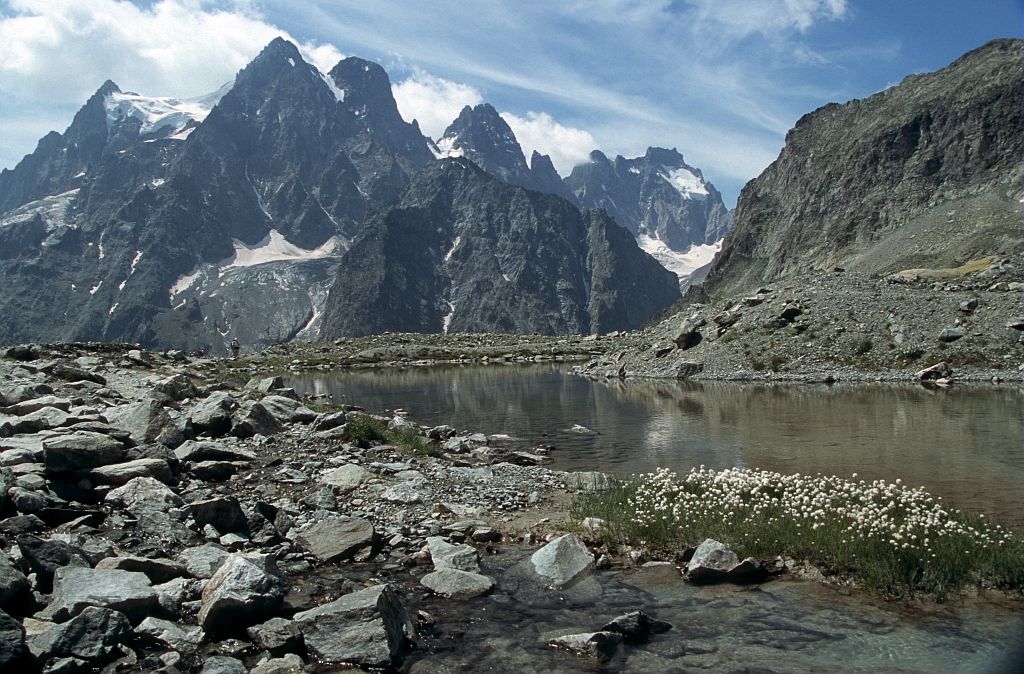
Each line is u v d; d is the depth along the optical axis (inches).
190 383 1390.3
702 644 416.2
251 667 378.0
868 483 780.0
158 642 389.1
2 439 685.9
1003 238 5580.7
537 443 1200.2
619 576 533.6
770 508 624.4
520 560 563.5
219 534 563.8
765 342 2281.0
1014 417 1225.4
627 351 2881.4
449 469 884.6
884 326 2113.7
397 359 4094.5
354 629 402.0
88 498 587.2
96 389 1195.9
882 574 491.5
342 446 941.2
